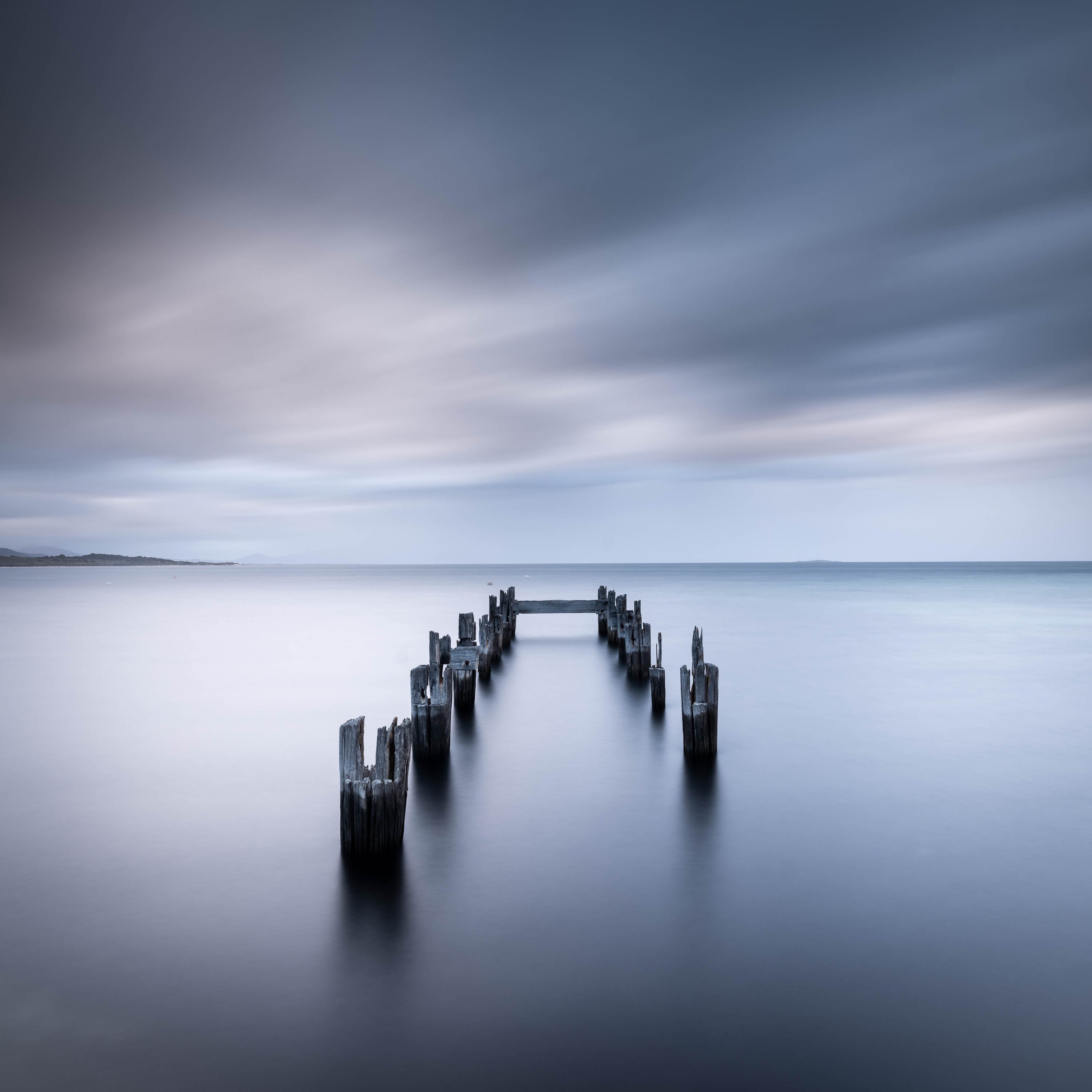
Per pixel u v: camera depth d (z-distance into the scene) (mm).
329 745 15047
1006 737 15461
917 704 19016
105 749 14703
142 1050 5637
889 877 8719
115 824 10469
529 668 25297
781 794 11773
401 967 6754
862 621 43531
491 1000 6281
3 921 7637
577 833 10148
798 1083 5305
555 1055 5598
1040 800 11492
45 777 12789
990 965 6789
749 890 8352
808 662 26516
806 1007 6172
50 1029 5875
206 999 6281
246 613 51875
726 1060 5527
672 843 9773
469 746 14844
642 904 8008
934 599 66000
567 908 7930
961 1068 5449
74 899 8117
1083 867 9000
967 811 11000
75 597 74438
